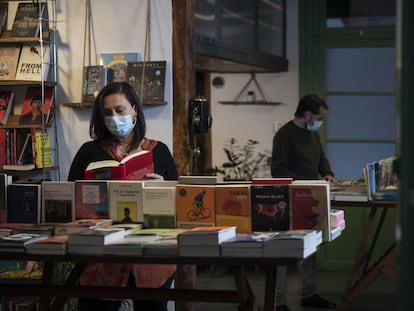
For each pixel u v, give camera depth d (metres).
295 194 3.12
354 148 8.01
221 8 6.39
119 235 3.04
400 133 1.76
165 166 3.88
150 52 4.75
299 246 2.77
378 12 7.87
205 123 4.78
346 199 5.05
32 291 3.33
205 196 3.22
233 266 3.08
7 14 4.83
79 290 3.31
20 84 4.67
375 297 6.50
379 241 7.53
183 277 4.71
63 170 4.85
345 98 8.00
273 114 8.10
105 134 3.78
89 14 4.80
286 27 8.07
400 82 1.76
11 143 4.68
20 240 3.03
